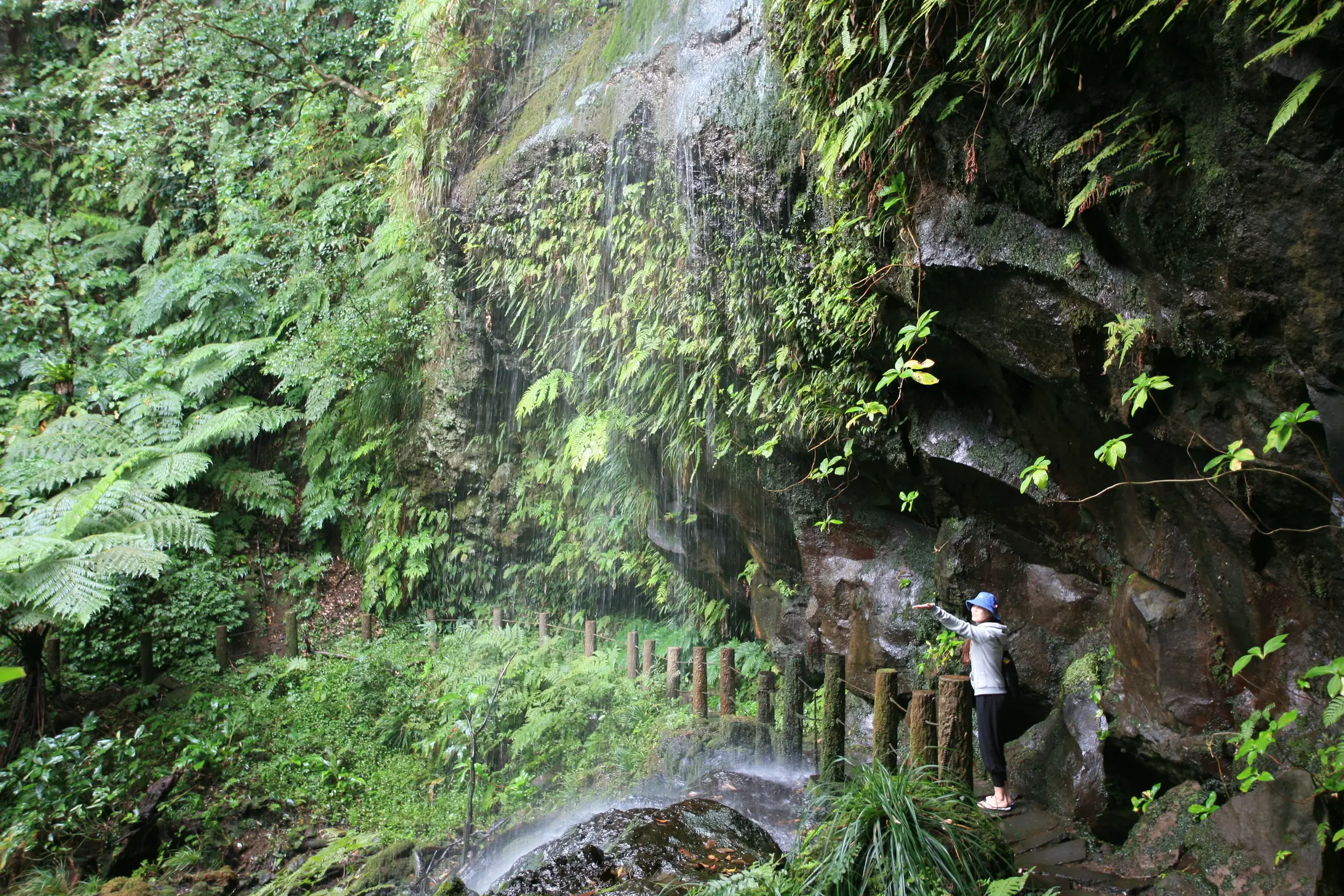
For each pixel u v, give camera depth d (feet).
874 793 12.60
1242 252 10.52
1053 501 17.90
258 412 40.60
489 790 24.93
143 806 23.62
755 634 29.63
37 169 51.03
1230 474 12.31
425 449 38.27
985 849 12.26
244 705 31.65
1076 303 13.51
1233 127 10.17
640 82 23.45
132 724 32.40
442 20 31.81
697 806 15.98
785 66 16.84
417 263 34.58
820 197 18.08
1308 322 10.16
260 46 42.55
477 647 33.32
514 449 36.35
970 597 20.07
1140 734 15.43
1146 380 11.52
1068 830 16.19
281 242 40.98
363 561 41.14
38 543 28.71
